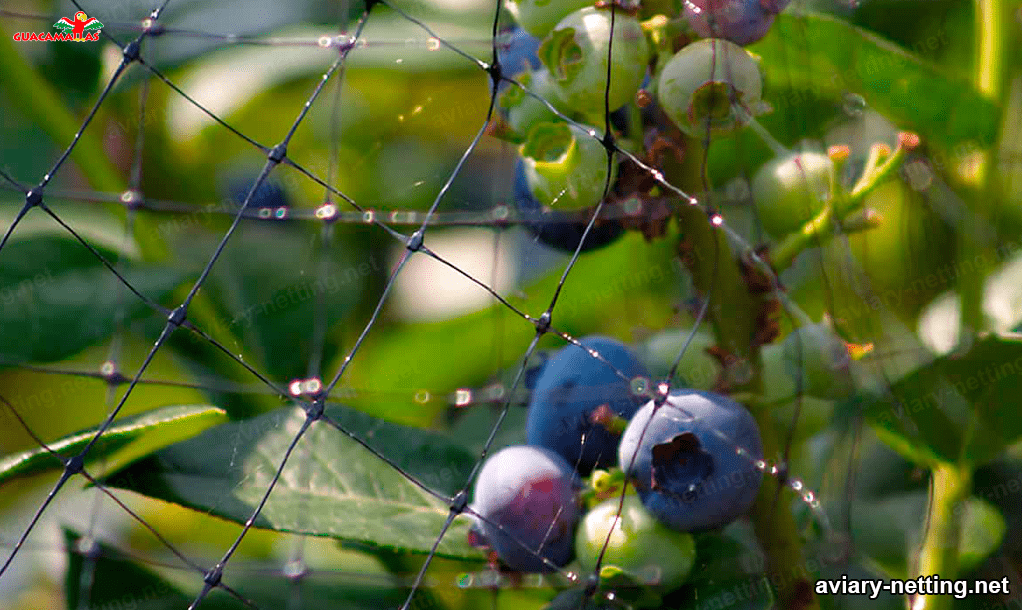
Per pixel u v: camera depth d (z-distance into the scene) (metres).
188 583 1.12
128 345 1.15
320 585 1.13
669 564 1.07
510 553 1.07
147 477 1.09
